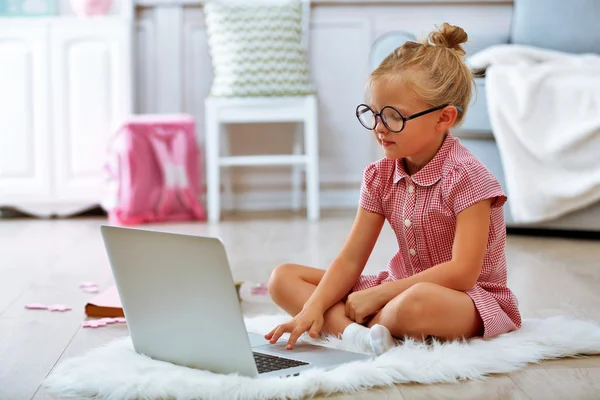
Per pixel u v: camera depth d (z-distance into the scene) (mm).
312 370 1384
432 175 1634
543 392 1374
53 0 4273
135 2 4273
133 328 1530
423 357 1456
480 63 3502
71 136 4059
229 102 3930
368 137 4441
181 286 1412
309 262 2750
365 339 1552
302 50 4047
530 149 3232
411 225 1671
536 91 3246
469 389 1388
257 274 2557
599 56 3826
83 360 1521
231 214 4230
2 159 4027
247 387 1318
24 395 1405
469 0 4352
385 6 4367
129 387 1344
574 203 3211
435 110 1575
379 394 1360
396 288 1607
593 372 1478
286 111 3963
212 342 1405
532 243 3180
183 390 1325
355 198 4473
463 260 1569
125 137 3840
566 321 1750
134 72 4289
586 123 3162
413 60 1576
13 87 4008
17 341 1785
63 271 2650
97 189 4066
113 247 1493
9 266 2746
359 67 4398
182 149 3918
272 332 1578
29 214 4211
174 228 3680
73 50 4047
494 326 1599
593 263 2734
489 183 1591
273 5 4008
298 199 4371
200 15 4344
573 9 3955
